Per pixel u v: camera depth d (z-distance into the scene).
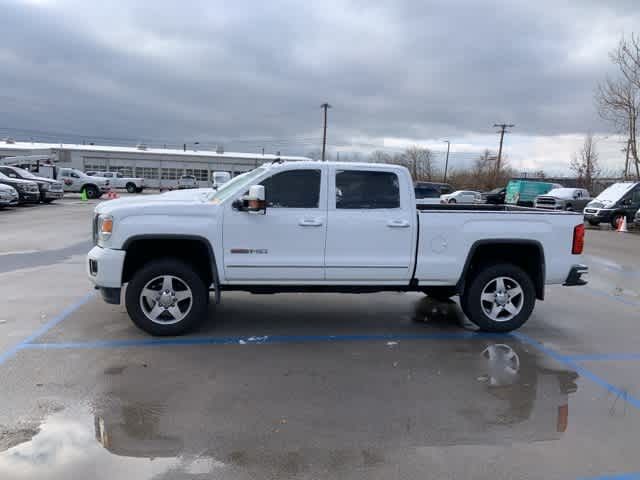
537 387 4.42
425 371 4.72
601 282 9.48
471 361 5.02
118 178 42.31
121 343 5.22
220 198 5.58
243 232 5.39
